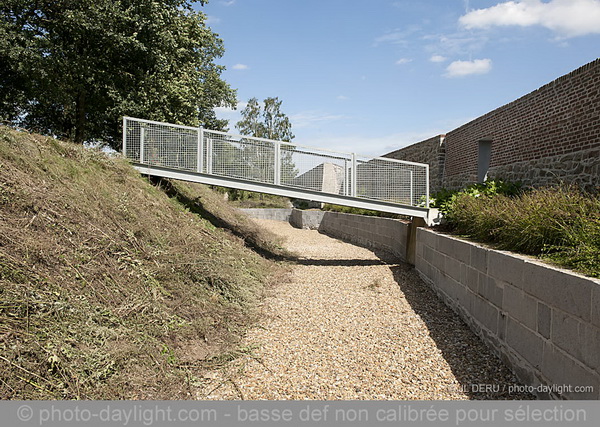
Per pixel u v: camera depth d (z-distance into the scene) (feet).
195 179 29.96
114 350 10.85
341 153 30.78
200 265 18.67
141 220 20.20
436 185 44.83
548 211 14.05
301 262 33.12
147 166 29.71
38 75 35.32
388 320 17.74
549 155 24.75
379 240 42.19
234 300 18.20
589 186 20.88
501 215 17.28
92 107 43.52
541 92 25.67
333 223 59.62
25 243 12.71
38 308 10.76
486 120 33.63
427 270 25.44
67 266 13.24
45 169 18.39
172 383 10.84
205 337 14.05
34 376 9.02
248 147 30.27
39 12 38.22
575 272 9.59
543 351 10.47
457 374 12.32
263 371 12.28
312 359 13.26
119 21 36.22
